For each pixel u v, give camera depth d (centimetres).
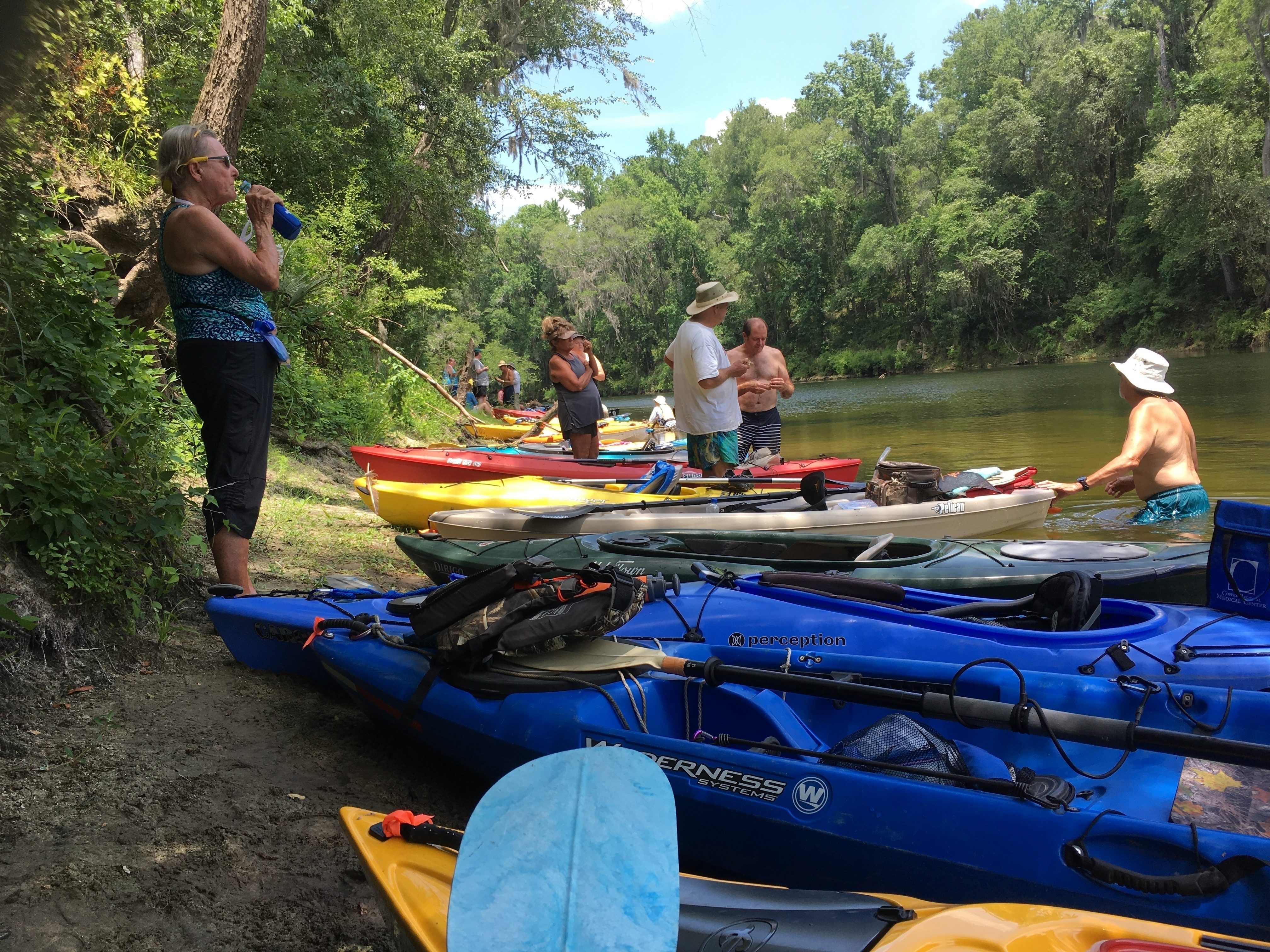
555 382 996
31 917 220
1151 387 704
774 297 6862
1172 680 304
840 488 762
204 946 222
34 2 177
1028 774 259
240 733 344
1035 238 5275
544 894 143
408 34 1906
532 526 648
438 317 2902
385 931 240
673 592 395
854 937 170
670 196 7725
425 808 318
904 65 6341
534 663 315
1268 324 4019
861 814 238
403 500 779
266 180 1553
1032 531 699
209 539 429
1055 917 170
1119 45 5050
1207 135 4038
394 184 1925
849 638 342
